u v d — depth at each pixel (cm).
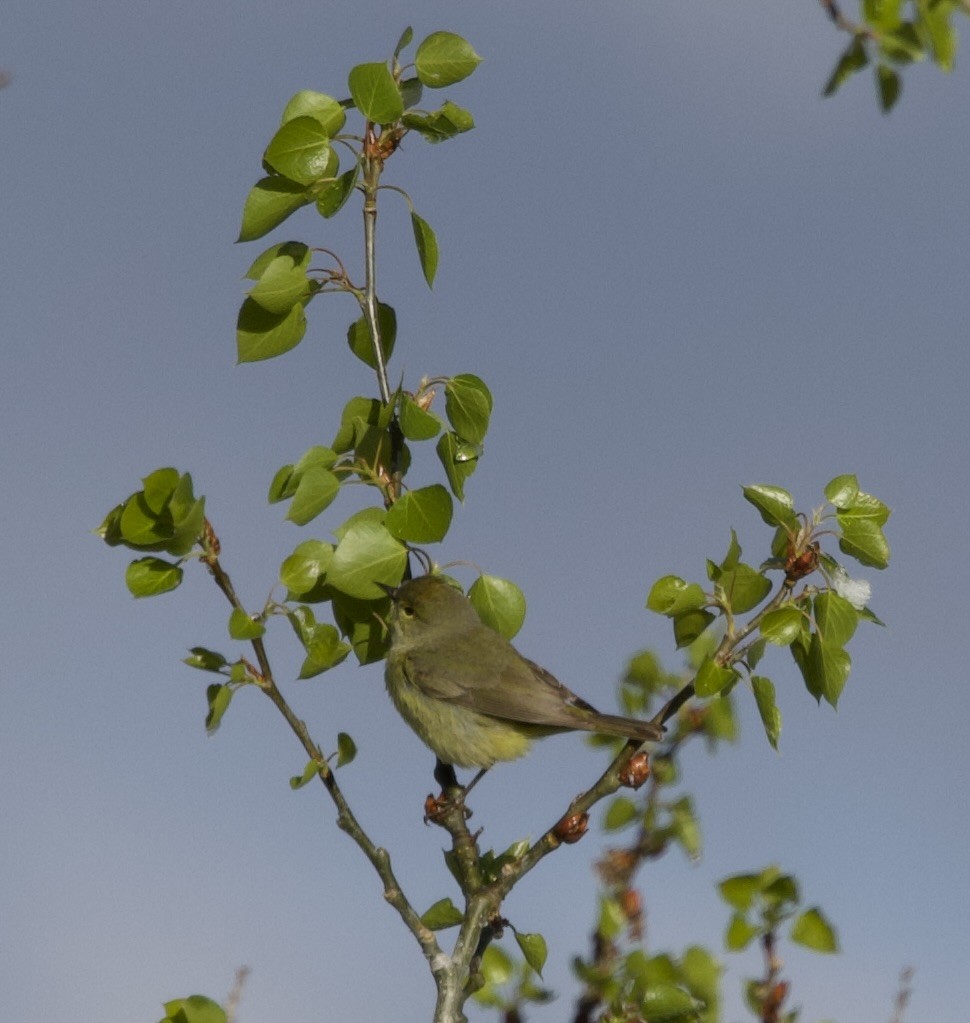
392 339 1105
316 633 923
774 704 866
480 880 921
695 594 899
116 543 873
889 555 919
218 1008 757
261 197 1021
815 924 665
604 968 682
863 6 640
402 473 1073
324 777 873
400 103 999
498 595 1078
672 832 736
